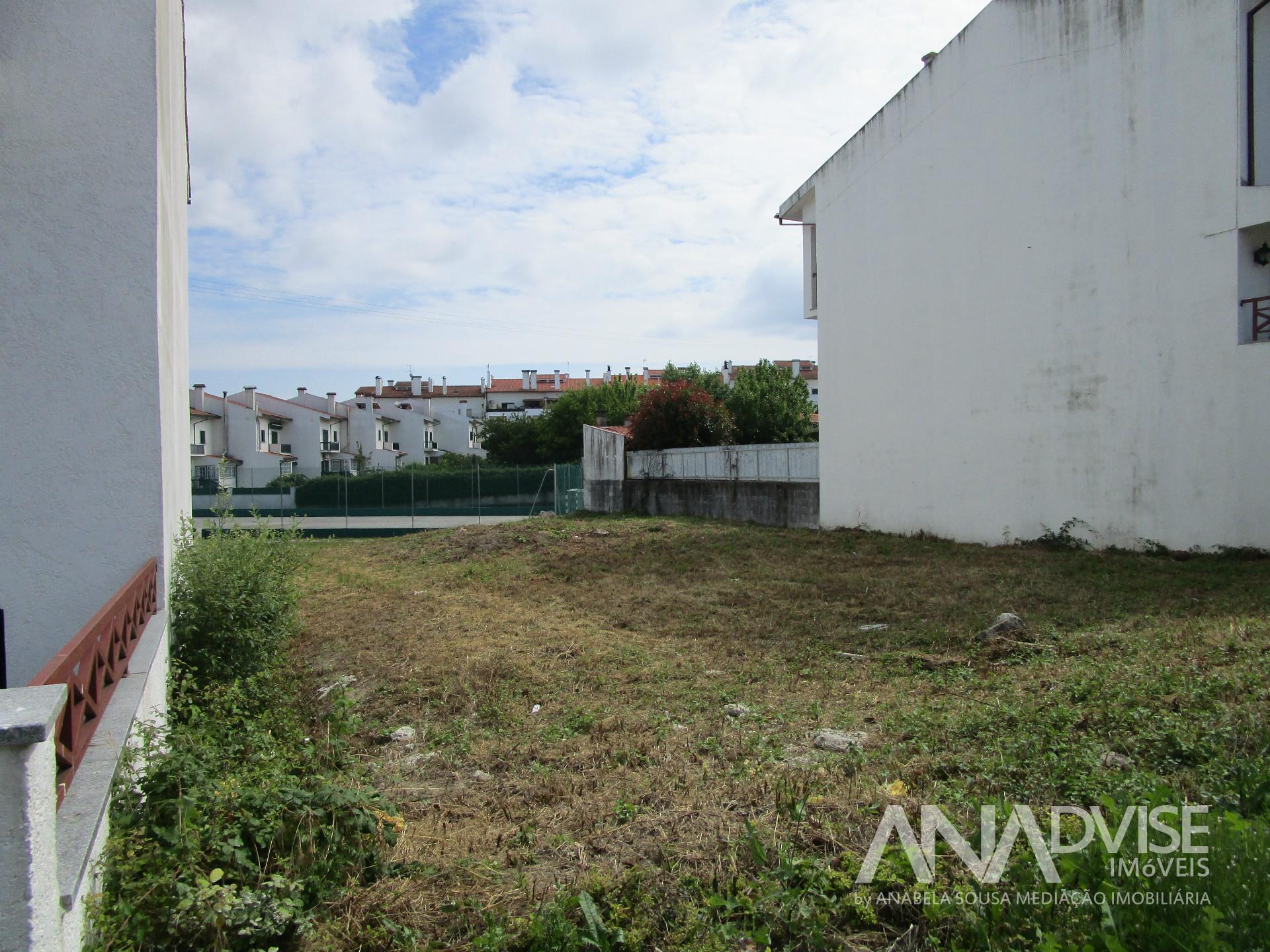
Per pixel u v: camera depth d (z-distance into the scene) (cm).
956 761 472
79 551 636
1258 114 1093
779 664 766
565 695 727
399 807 488
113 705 407
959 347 1464
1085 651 709
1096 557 1174
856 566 1294
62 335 634
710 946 311
